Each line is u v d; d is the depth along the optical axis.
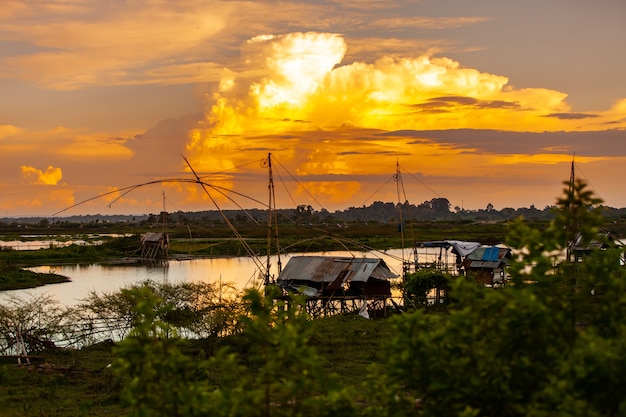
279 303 8.03
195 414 6.06
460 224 134.38
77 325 26.12
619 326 6.12
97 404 17.47
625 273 7.45
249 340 22.23
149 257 80.88
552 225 6.50
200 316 23.77
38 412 16.58
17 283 52.25
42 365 21.38
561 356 5.87
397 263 67.12
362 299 35.50
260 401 6.20
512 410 6.03
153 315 7.13
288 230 106.25
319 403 6.25
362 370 20.36
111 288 49.50
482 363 6.06
